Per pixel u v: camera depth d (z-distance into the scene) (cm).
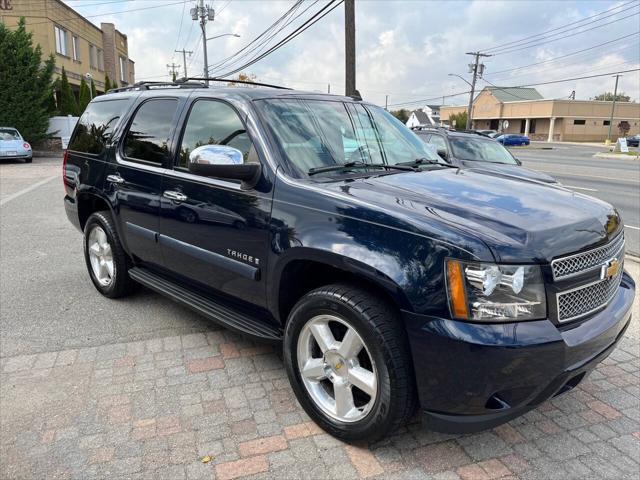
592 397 341
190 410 319
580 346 249
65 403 324
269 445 288
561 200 307
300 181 306
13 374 359
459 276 237
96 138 494
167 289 413
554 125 7000
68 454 278
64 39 3447
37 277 571
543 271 244
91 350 396
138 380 353
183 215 373
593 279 270
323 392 302
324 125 364
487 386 237
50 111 2831
